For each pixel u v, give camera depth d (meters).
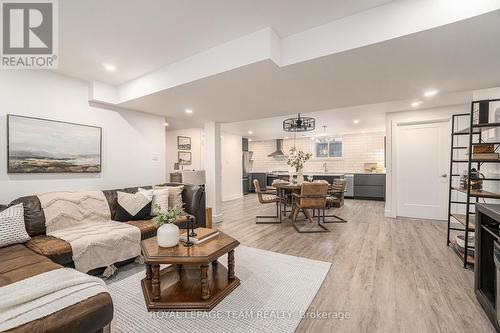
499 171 2.87
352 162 8.29
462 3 1.54
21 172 2.70
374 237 3.71
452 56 2.03
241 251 3.14
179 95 3.09
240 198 8.33
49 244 2.20
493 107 2.86
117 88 3.50
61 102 3.06
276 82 2.62
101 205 3.09
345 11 1.85
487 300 1.79
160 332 1.63
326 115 5.32
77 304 1.23
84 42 2.26
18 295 1.23
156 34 2.14
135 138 4.00
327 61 2.11
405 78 2.53
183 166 7.10
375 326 1.68
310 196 4.30
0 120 2.58
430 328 1.66
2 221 2.16
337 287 2.21
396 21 1.73
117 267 2.60
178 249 2.06
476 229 2.01
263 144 10.07
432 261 2.78
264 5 1.75
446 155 4.53
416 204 4.82
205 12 1.83
